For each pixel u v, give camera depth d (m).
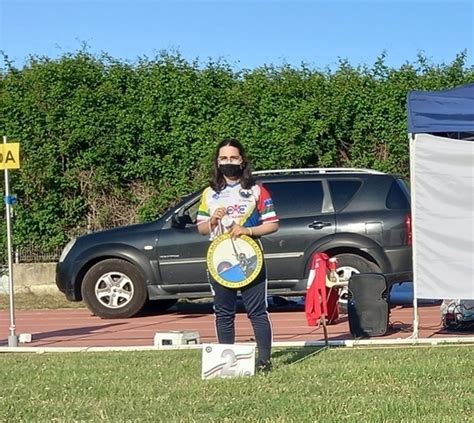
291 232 13.94
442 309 11.88
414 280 10.52
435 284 10.43
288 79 18.83
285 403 7.19
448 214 10.37
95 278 14.51
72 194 18.92
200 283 14.23
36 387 8.17
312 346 10.34
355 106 18.73
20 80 18.86
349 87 18.77
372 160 18.81
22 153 18.59
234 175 8.41
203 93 18.69
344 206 14.02
